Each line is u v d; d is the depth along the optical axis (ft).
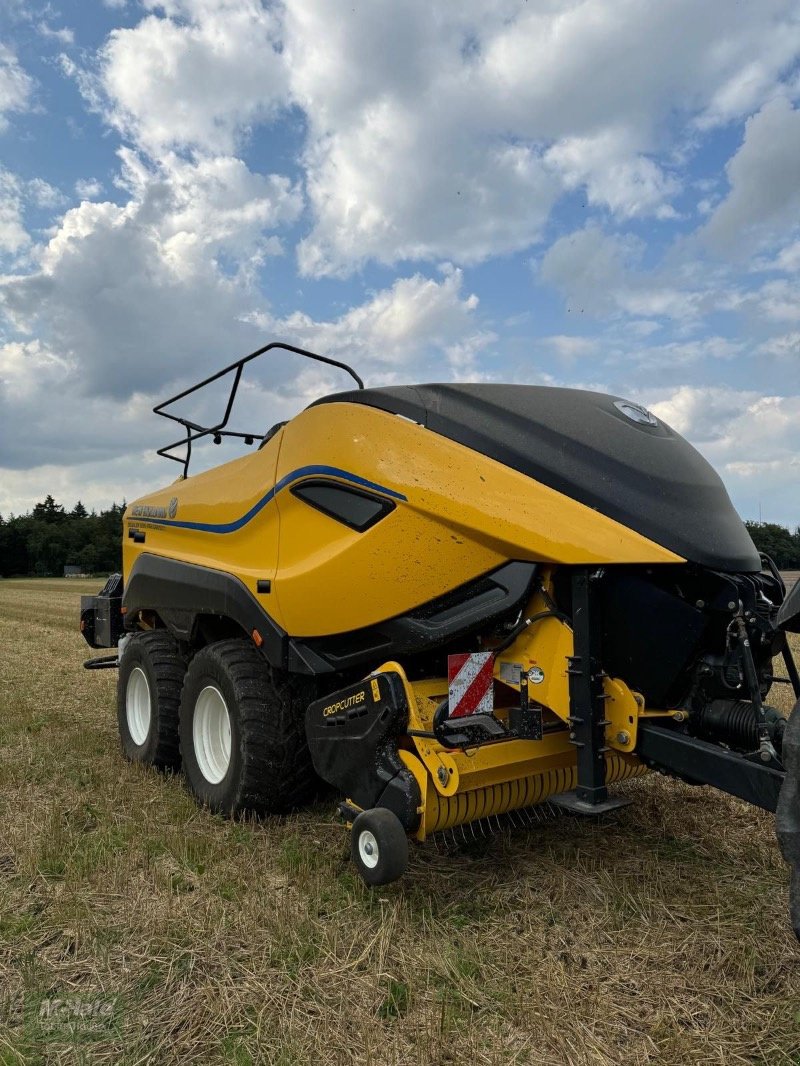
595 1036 7.96
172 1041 7.97
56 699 27.09
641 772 11.67
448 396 11.90
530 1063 7.61
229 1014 8.36
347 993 8.71
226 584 15.08
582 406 11.93
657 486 10.69
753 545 11.47
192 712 15.66
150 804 15.34
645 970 9.15
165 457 21.76
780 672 23.68
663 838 13.28
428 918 10.34
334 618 12.55
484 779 10.70
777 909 10.61
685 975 9.03
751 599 10.24
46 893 11.34
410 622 11.52
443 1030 8.00
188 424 19.79
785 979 8.92
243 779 13.93
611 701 10.23
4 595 122.42
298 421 13.91
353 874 11.85
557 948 9.64
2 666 35.73
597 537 9.98
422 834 10.37
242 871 12.00
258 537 14.65
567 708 10.28
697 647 10.34
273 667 14.03
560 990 8.71
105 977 9.14
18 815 14.66
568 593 10.44
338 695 11.55
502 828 12.93
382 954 9.35
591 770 9.96
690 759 9.46
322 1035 8.01
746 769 8.85
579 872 11.83
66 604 95.09
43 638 49.83
